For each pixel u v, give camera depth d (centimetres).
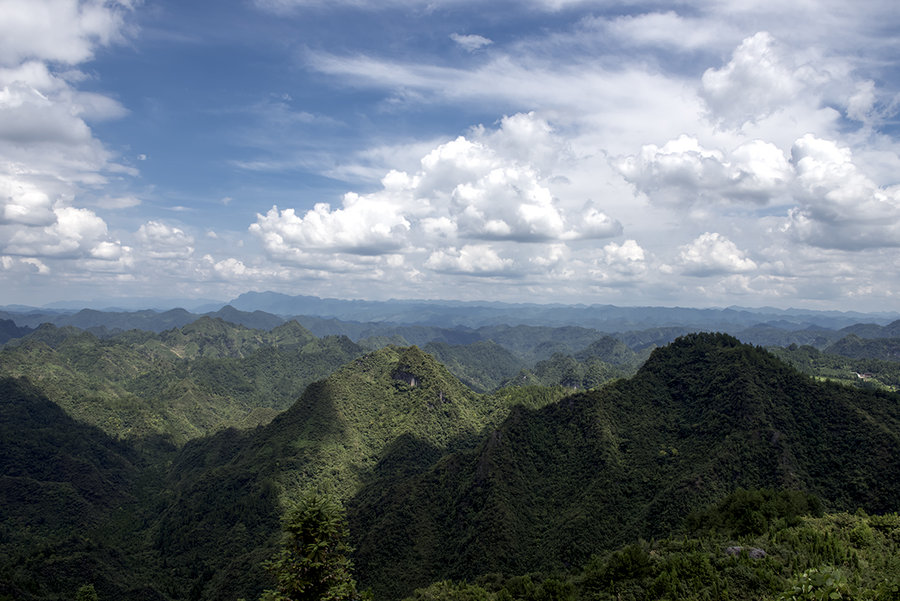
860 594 3509
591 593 6856
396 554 11412
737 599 5691
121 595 12694
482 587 8512
